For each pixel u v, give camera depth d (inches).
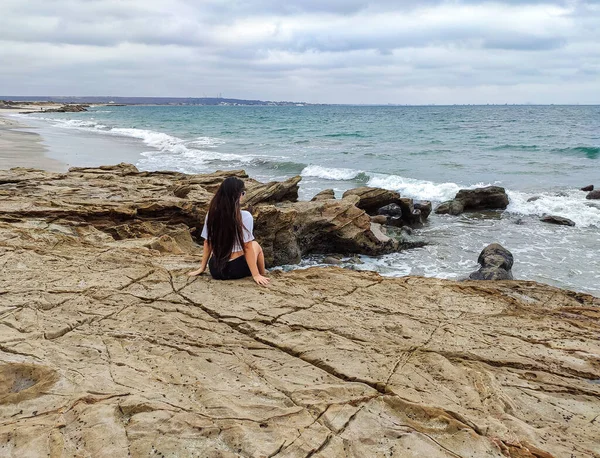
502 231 611.5
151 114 4399.6
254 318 201.8
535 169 1037.8
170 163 1096.8
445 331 199.5
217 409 140.5
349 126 2497.5
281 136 1905.8
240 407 142.2
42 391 145.9
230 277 239.1
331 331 194.2
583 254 511.2
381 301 229.0
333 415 141.3
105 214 426.3
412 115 4013.3
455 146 1467.8
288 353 178.1
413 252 535.2
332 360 172.1
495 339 194.4
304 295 228.7
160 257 279.7
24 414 135.6
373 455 126.6
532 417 148.3
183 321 198.1
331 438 131.4
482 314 219.1
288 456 123.6
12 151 1113.4
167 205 461.1
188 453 123.0
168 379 156.5
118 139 1651.1
